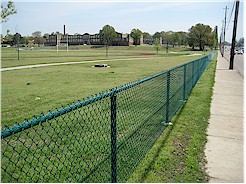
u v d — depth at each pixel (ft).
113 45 389.80
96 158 13.46
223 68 75.61
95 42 407.64
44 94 33.27
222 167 13.01
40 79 49.88
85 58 133.80
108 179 11.30
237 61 114.93
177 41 364.79
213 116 22.56
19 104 27.20
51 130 17.37
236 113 23.57
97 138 15.94
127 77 53.93
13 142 15.53
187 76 31.94
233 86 40.01
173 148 15.06
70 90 36.60
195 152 14.66
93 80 48.78
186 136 17.31
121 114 20.44
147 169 12.56
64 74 59.47
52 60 112.37
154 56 175.42
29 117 22.16
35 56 144.25
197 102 27.89
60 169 12.34
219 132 18.30
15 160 13.25
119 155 13.79
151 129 18.03
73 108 7.77
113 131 10.08
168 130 18.39
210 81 45.50
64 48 350.43
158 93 27.99
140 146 14.98
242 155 14.46
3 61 101.04
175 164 13.20
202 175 12.20
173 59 138.92
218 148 15.43
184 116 22.13
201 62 55.67
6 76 54.60
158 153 14.38
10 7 58.80
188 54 218.79
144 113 21.13
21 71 65.77
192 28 349.00
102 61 113.19
